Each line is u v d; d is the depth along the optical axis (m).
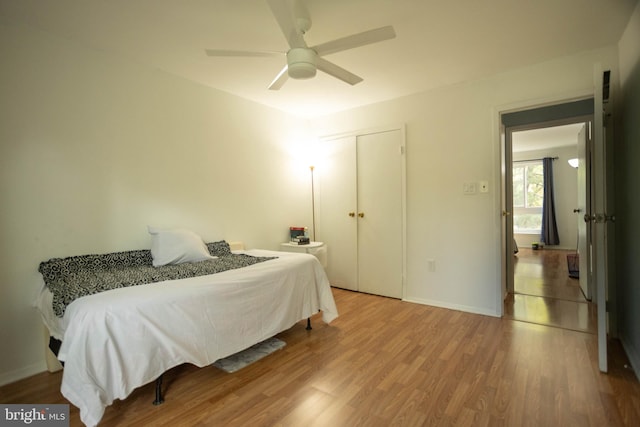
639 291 1.90
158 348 1.68
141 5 1.83
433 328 2.73
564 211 6.91
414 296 3.48
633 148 2.01
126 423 1.58
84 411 1.40
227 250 3.08
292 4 1.76
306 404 1.72
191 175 2.97
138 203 2.61
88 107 2.32
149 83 2.66
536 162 7.21
